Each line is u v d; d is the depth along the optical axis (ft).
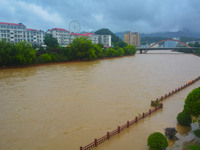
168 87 126.11
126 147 52.44
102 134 60.75
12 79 148.25
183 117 65.16
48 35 434.71
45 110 81.71
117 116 75.46
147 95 106.22
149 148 51.70
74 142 55.88
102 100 96.07
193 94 58.54
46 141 56.39
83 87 123.34
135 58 394.52
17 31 376.27
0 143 55.21
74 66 240.53
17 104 89.25
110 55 395.14
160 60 342.44
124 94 107.76
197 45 597.11
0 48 206.39
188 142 53.78
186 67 236.43
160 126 65.41
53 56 265.54
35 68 215.51
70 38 501.97
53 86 125.39
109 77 161.27
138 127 64.80
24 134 60.70
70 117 74.28
